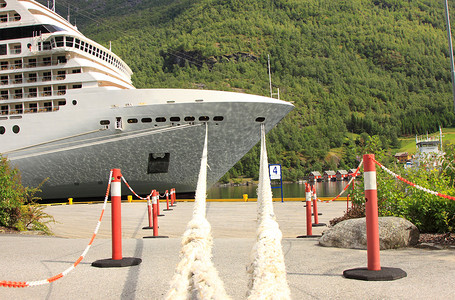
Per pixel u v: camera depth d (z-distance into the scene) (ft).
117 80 81.82
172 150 77.25
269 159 422.00
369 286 12.43
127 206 71.10
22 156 77.77
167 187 85.15
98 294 12.84
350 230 20.58
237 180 376.48
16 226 34.63
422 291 11.62
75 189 83.97
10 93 82.48
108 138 75.92
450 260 16.08
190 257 8.18
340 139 538.06
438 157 27.66
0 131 79.46
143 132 74.95
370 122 595.47
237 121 75.51
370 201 14.17
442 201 23.61
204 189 11.18
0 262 18.60
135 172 80.07
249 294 7.09
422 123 600.80
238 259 17.90
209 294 7.43
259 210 9.18
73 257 19.74
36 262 18.47
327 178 366.22
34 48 81.15
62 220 49.34
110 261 17.28
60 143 77.30
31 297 12.85
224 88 627.05
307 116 606.55
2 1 87.10
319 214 45.32
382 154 27.84
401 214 24.38
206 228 8.94
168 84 613.93
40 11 88.28
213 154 78.89
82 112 75.97
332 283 12.99
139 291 12.93
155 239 27.48
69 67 79.30
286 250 20.31
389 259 16.74
